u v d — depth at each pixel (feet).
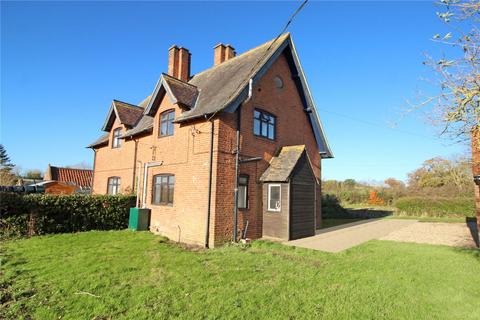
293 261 27.25
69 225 42.42
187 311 16.22
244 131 39.75
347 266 25.50
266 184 41.70
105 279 21.33
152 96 45.91
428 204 87.81
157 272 23.22
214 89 43.32
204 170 36.78
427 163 119.75
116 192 58.95
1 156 190.39
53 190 76.28
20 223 38.19
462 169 101.65
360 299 17.93
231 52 57.26
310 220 43.50
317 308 16.66
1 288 19.51
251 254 30.09
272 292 19.04
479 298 18.16
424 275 22.84
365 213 86.28
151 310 16.25
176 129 42.52
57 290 19.22
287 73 49.90
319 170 57.67
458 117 15.93
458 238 43.65
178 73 56.34
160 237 39.40
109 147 63.05
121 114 57.77
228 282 21.07
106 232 42.16
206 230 34.99
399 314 15.90
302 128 53.01
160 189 44.73
